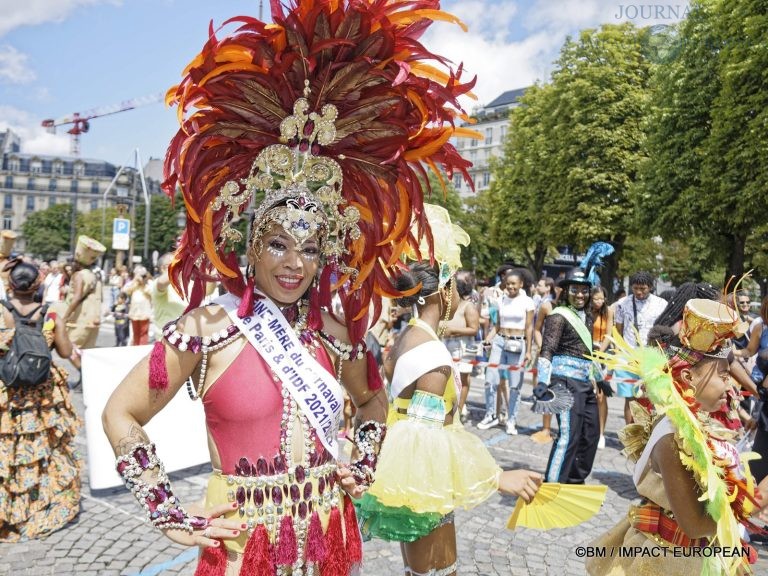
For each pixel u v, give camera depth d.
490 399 6.71
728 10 14.40
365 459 1.74
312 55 1.50
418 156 1.70
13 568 3.24
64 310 6.72
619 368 2.04
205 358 1.51
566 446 3.83
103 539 3.62
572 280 4.02
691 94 16.31
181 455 4.73
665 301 6.13
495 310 6.86
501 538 3.82
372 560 3.44
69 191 110.62
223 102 1.52
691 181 16.69
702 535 1.87
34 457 3.65
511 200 28.30
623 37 22.08
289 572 1.52
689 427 1.76
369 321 1.94
